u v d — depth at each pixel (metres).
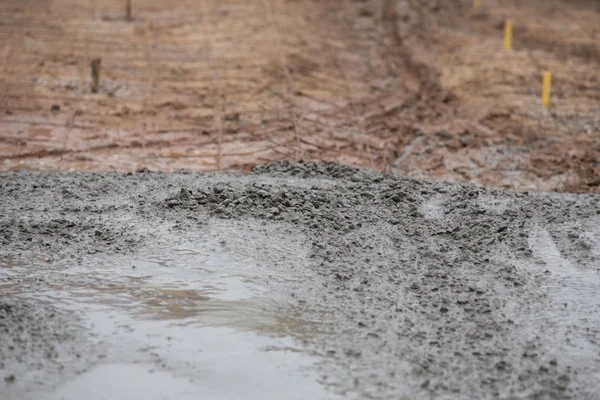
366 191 14.41
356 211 13.60
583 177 18.94
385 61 27.23
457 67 26.80
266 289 10.83
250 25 29.06
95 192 14.34
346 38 29.14
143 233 12.46
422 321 10.11
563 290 11.04
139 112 21.50
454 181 18.52
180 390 8.59
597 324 10.12
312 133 20.88
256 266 11.48
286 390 8.62
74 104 21.59
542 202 14.48
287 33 28.55
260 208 13.44
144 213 13.23
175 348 9.37
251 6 31.50
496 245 12.44
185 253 11.83
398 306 10.48
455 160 19.88
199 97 22.80
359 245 12.34
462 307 10.50
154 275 11.16
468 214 13.59
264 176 15.72
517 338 9.74
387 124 21.80
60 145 19.16
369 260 11.83
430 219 13.46
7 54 24.41
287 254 11.91
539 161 19.88
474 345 9.56
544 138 21.38
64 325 9.73
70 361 9.02
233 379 8.80
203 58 25.70
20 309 10.00
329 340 9.61
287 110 22.25
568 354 9.41
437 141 20.95
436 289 10.97
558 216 13.69
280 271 11.37
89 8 29.67
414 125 21.89
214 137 20.28
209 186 14.27
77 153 18.83
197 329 9.78
